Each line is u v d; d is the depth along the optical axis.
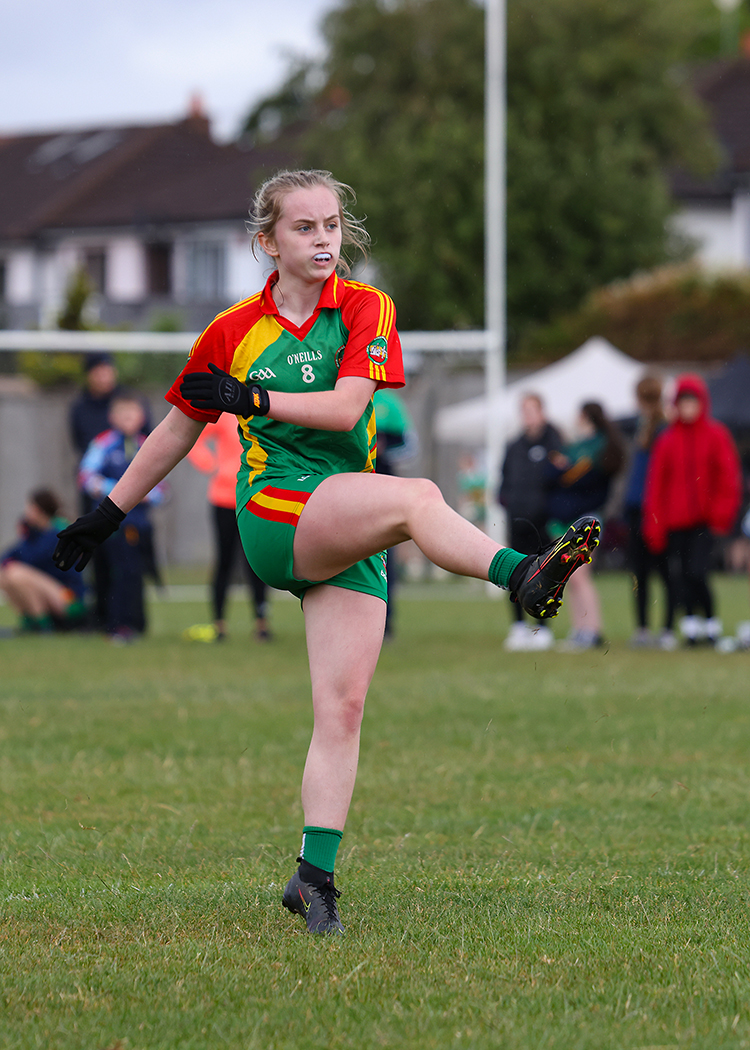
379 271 110.81
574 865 15.18
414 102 115.62
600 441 39.56
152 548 63.50
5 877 14.58
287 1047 9.48
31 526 46.69
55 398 80.00
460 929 12.41
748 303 94.75
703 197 131.12
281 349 12.57
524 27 116.75
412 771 20.86
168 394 12.98
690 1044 9.52
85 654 38.66
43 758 21.83
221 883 14.25
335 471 12.67
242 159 137.50
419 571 83.12
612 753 22.39
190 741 23.42
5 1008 10.26
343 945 11.88
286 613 56.19
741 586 70.06
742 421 73.19
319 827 12.56
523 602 11.55
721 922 12.67
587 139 114.88
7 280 139.38
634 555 41.06
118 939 12.09
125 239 132.38
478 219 109.06
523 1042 9.55
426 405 84.56
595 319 99.00
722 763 21.55
